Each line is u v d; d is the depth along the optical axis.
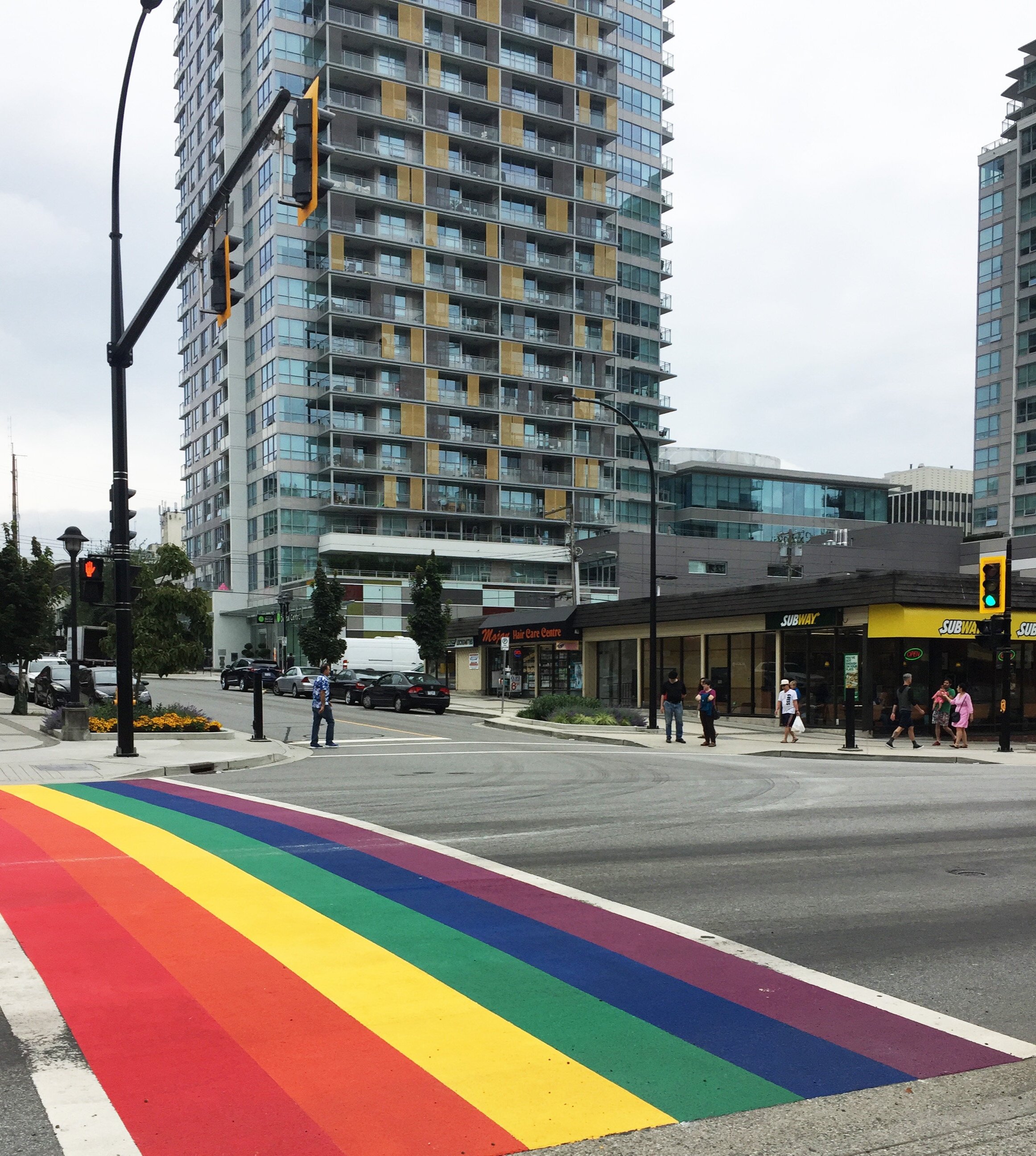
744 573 83.31
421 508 76.88
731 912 6.96
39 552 32.34
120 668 16.98
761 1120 3.90
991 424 86.62
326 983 5.31
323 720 30.73
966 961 5.97
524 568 81.56
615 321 89.19
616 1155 3.61
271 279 75.00
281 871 7.80
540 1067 4.34
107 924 6.29
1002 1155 3.69
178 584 28.72
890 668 27.88
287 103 10.73
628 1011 5.02
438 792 13.14
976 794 13.99
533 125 83.12
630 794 13.06
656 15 96.56
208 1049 4.45
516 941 6.12
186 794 12.59
